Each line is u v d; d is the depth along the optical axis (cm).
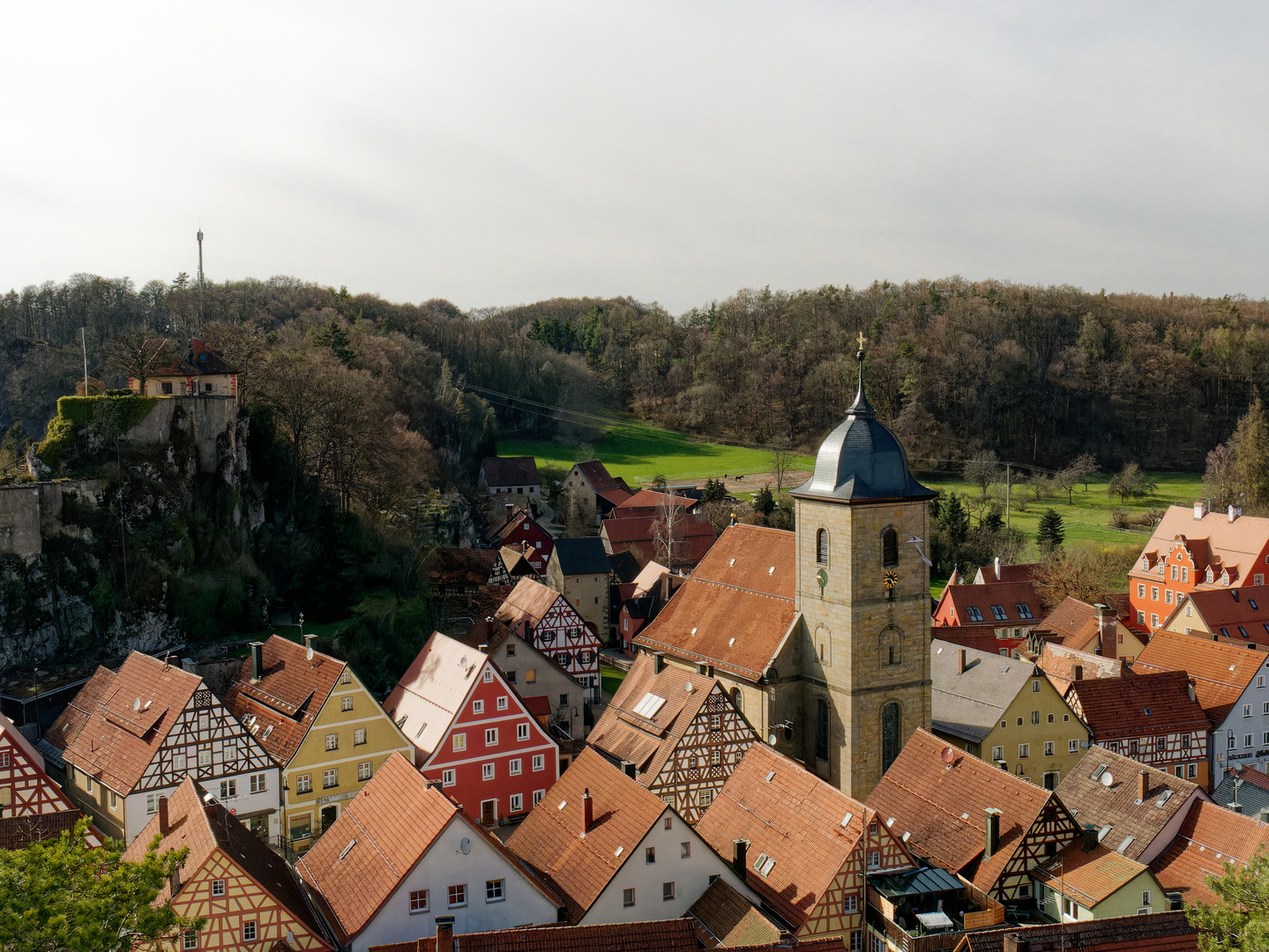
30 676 7631
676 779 5997
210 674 7688
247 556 9381
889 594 6494
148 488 8731
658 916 4538
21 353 13438
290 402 10919
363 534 10100
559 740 7281
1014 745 7081
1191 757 7712
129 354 9681
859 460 6450
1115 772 5859
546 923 4428
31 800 5591
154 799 5722
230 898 4031
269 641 7000
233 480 9419
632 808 4709
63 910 3055
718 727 6084
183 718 5794
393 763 5000
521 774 6450
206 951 4016
